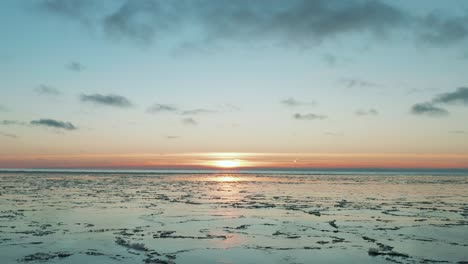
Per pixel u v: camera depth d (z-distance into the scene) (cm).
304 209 2092
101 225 1541
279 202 2450
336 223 1644
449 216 1870
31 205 2161
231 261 1043
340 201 2536
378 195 3031
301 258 1079
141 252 1122
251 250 1160
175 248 1174
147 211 1950
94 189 3422
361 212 1988
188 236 1348
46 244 1209
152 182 4809
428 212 2006
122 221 1639
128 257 1067
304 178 6788
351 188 3881
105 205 2189
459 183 5053
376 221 1703
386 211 2036
